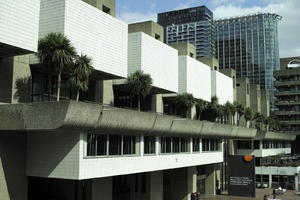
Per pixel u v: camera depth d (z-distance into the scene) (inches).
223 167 2600.9
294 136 3929.6
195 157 1845.5
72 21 1155.3
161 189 1732.3
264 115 3627.0
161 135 1517.0
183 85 1936.5
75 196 1270.9
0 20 923.4
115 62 1336.1
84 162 1058.7
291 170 2736.2
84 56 1098.7
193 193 2006.6
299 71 4197.8
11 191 1044.5
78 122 1003.3
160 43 1689.2
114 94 1557.6
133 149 1341.0
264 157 3065.9
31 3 1009.5
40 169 1083.3
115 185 1536.7
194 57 2249.0
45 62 1048.8
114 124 1159.6
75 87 1095.6
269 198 2124.8
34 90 1173.7
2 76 1042.1
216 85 2378.2
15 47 968.3
